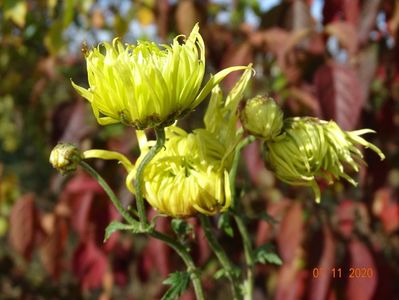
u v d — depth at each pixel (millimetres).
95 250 397
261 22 376
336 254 364
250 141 189
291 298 361
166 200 177
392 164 403
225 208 176
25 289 580
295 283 363
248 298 200
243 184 205
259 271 448
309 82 363
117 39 167
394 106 385
